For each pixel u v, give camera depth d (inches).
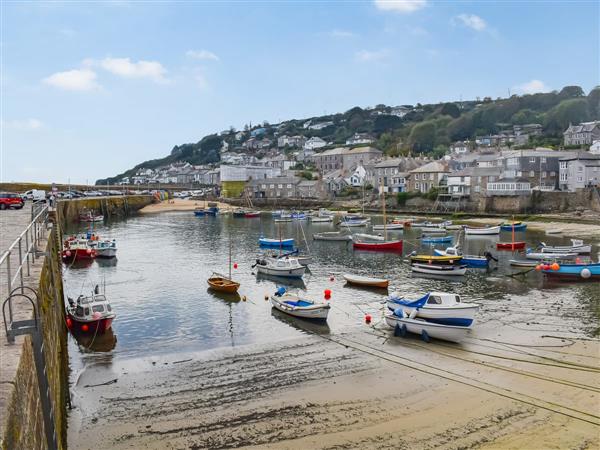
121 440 602.2
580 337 947.3
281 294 1242.0
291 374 796.0
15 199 1958.7
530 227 2938.0
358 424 631.8
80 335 991.0
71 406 690.8
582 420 628.1
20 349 345.7
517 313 1121.4
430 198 4003.4
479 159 4207.7
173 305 1240.8
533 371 786.2
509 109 7101.4
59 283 1063.6
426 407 674.2
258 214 4151.1
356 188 4923.7
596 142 4261.8
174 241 2556.6
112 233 2923.2
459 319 963.3
